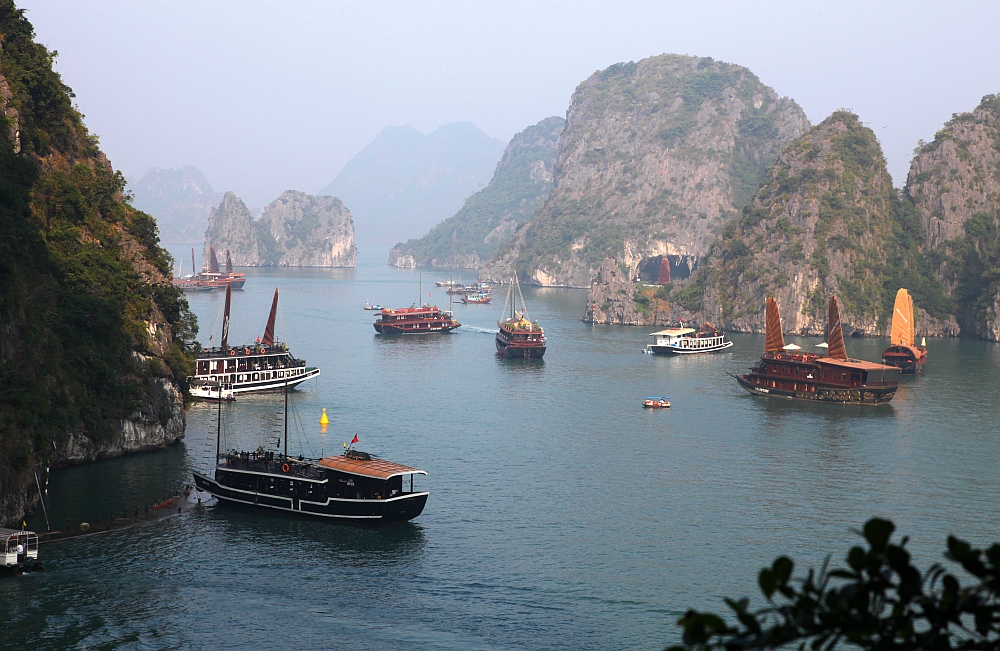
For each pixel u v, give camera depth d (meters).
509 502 113.19
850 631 13.70
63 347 119.44
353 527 102.31
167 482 117.00
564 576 89.44
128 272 142.25
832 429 161.00
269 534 99.69
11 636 74.69
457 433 153.25
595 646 75.50
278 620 79.44
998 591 13.52
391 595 84.81
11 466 96.62
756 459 137.75
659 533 102.19
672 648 14.11
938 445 148.25
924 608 13.86
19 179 126.44
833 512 111.00
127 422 128.25
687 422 166.12
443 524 104.38
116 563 90.31
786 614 14.16
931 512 111.56
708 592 86.12
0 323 103.00
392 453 137.88
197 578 87.50
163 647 74.00
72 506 106.06
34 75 144.12
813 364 191.12
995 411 179.25
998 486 123.62
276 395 186.12
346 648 74.81
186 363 152.25
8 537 86.50
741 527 104.62
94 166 157.62
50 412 109.19
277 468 108.88
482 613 81.50
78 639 74.75
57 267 127.38
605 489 119.88
